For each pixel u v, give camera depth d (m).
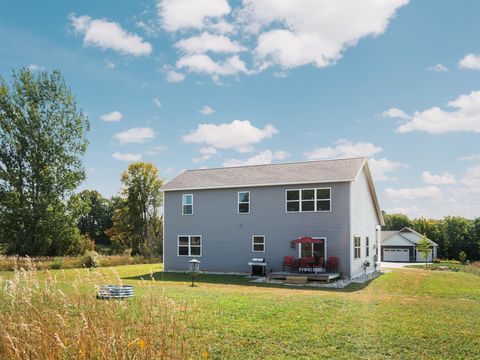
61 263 26.31
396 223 78.50
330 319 9.02
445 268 39.00
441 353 7.00
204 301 10.50
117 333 5.19
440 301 12.73
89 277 6.67
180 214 26.47
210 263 25.23
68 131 36.19
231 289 15.64
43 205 34.59
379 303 11.62
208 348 6.66
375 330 8.23
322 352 6.86
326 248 22.25
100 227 70.12
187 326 7.75
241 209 24.67
